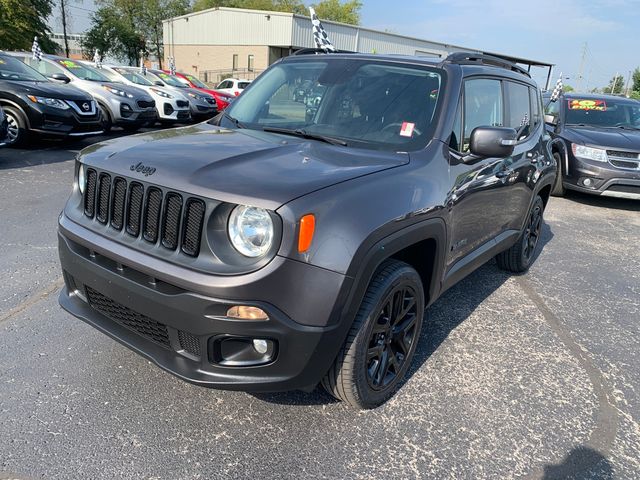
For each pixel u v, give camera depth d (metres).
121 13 55.34
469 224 3.37
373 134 3.10
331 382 2.55
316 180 2.28
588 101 9.46
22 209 5.89
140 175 2.36
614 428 2.82
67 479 2.18
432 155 2.93
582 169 8.24
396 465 2.41
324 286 2.16
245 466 2.33
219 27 46.50
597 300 4.65
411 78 3.34
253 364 2.23
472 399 2.97
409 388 3.02
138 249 2.34
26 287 3.92
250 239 2.11
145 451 2.37
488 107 3.68
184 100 14.89
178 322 2.21
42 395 2.69
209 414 2.65
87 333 3.32
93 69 12.76
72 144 10.73
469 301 4.39
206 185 2.18
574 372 3.37
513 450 2.58
